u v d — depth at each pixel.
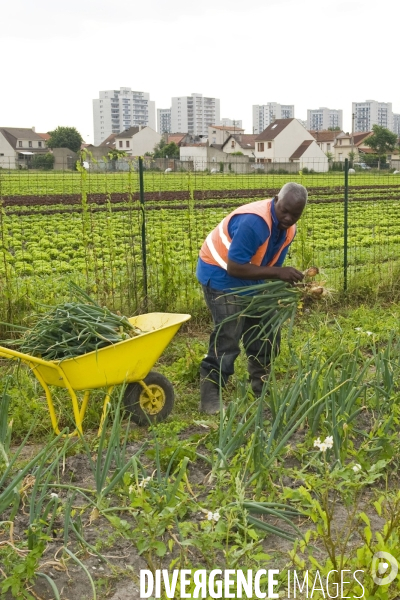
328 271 11.16
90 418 5.58
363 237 19.22
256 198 31.20
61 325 4.90
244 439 4.77
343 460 4.54
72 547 3.75
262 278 5.13
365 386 4.96
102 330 4.95
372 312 9.30
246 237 5.11
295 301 5.10
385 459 4.54
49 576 3.51
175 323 5.09
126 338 5.00
